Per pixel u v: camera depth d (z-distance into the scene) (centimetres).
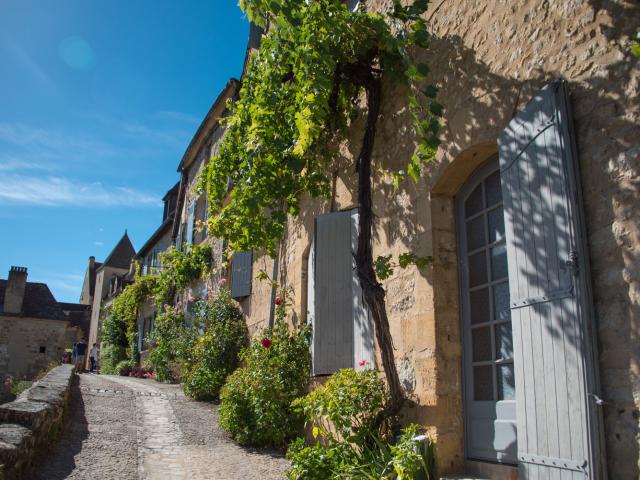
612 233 267
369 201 468
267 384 583
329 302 555
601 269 270
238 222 659
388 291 475
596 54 290
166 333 1300
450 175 416
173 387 1102
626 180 264
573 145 289
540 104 309
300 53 483
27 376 2922
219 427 655
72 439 524
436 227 423
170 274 1492
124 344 2350
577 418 263
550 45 323
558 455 272
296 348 627
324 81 475
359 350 512
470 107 391
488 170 402
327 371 542
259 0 454
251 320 897
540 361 291
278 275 774
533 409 293
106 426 605
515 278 318
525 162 318
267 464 506
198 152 1573
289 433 574
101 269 4072
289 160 567
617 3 282
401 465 346
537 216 305
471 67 396
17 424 411
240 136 645
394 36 477
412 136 464
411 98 414
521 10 351
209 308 1038
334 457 411
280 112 577
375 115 497
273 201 653
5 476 335
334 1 479
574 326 271
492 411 367
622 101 272
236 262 980
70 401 718
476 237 409
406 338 438
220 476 459
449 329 406
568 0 313
